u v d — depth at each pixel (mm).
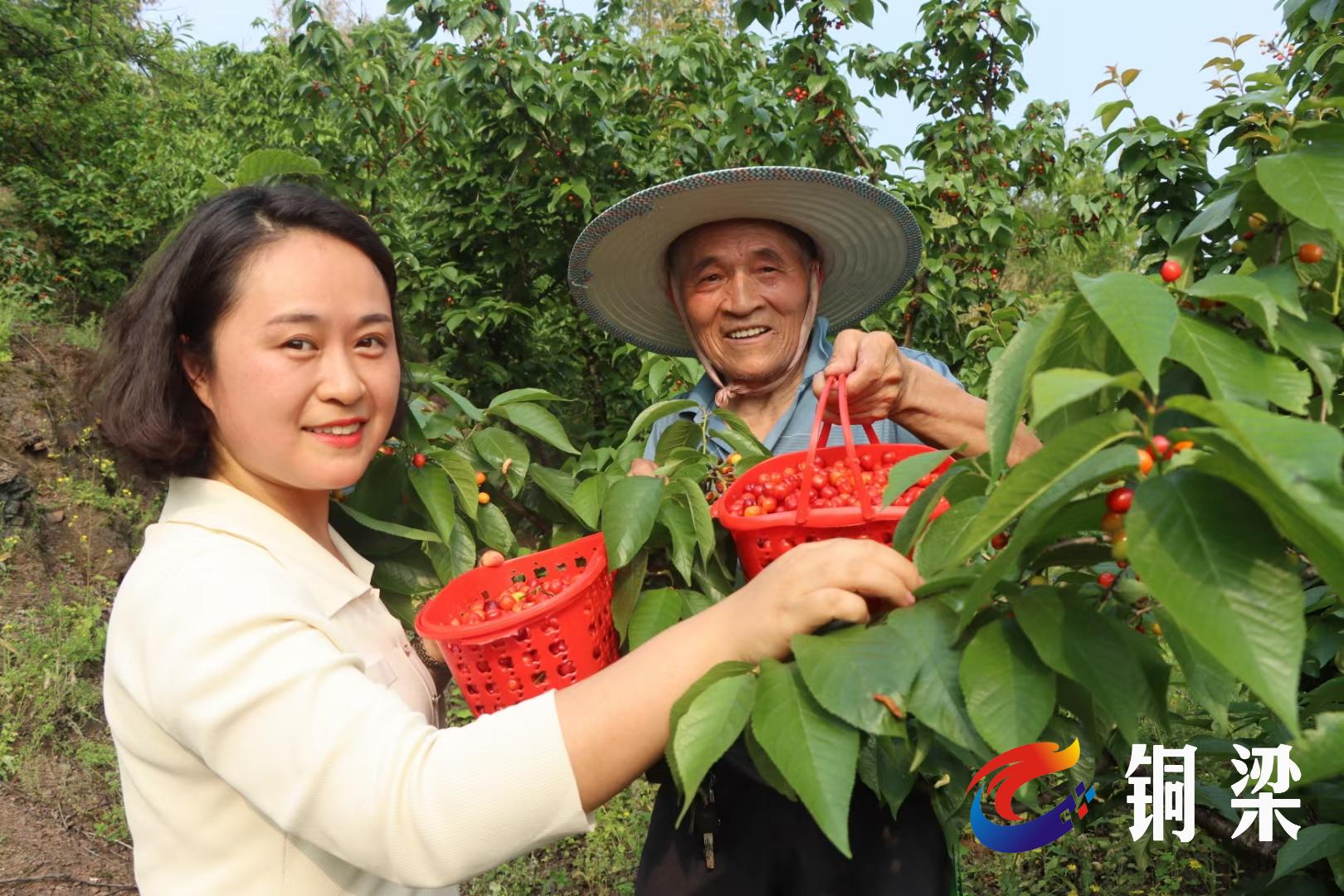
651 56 7879
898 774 1287
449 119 7148
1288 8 2707
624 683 939
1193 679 1018
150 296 1195
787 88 5738
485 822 887
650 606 1469
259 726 955
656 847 1775
